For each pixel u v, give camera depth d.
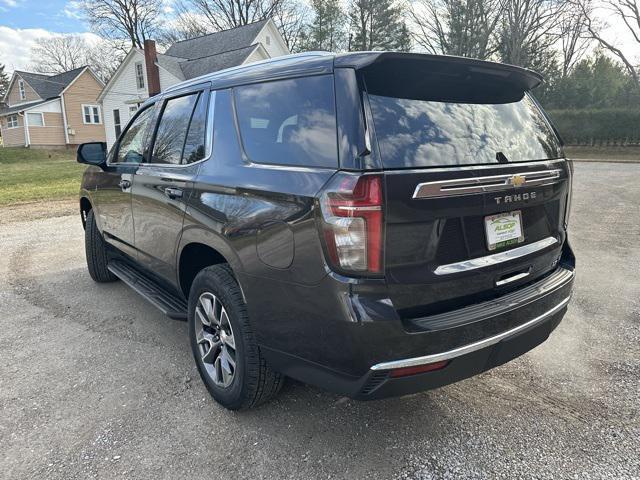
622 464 2.24
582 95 37.12
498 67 2.32
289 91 2.31
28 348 3.51
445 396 2.85
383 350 1.90
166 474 2.20
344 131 1.97
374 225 1.85
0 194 12.16
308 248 2.00
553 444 2.39
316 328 2.03
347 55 2.11
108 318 4.08
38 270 5.56
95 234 4.77
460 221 2.09
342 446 2.39
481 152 2.23
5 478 2.18
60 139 36.78
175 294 3.49
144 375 3.11
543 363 3.25
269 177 2.24
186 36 46.28
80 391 2.91
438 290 2.04
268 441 2.43
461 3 34.53
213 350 2.73
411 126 2.06
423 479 2.16
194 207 2.72
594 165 21.03
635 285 4.79
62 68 61.41
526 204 2.37
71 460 2.30
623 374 3.08
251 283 2.31
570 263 2.84
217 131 2.73
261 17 43.69
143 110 3.77
